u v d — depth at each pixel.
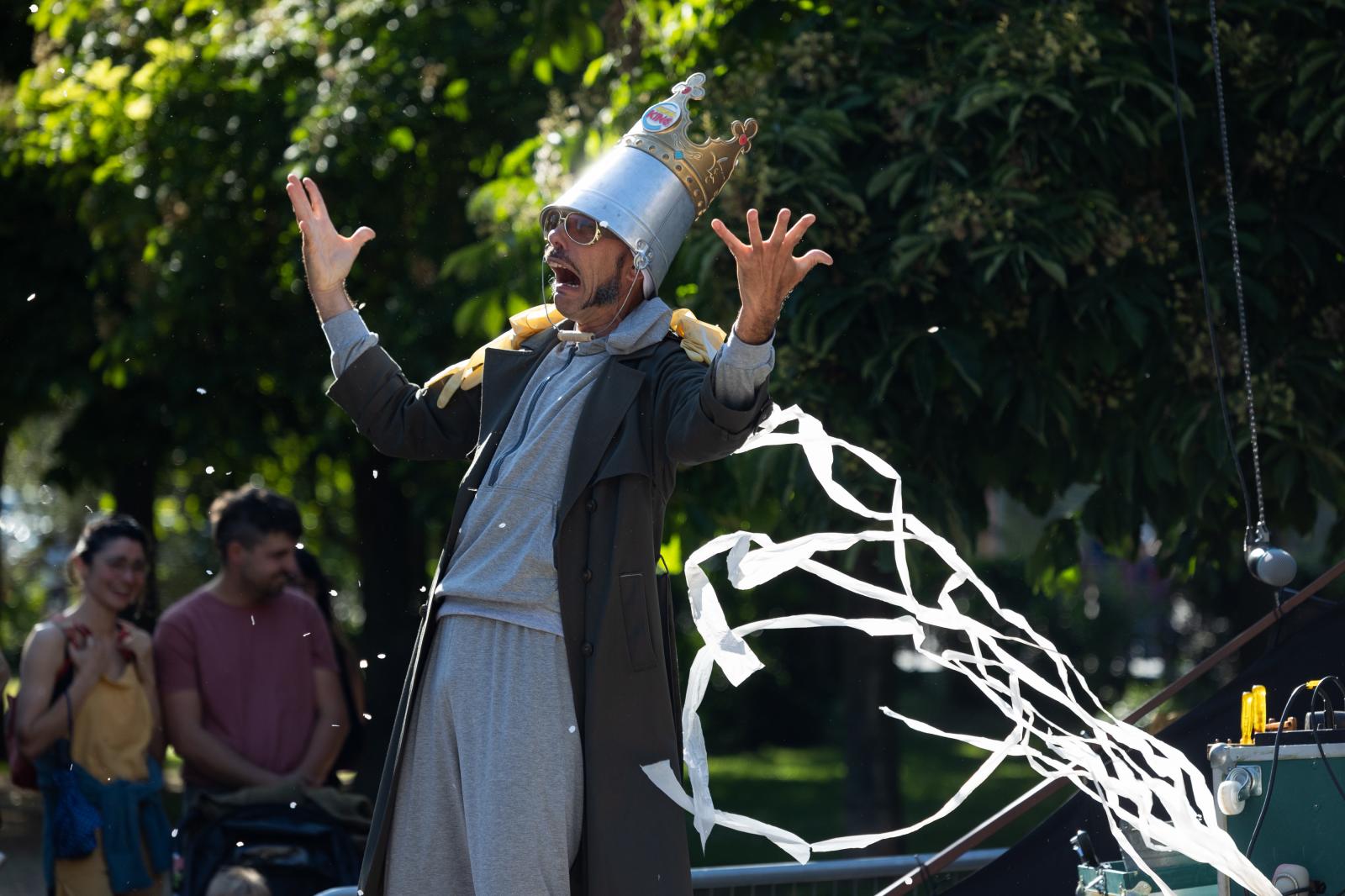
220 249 17.86
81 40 18.56
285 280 18.20
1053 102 9.66
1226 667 35.22
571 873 4.78
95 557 8.88
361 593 22.62
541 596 4.77
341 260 5.41
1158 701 6.78
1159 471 10.09
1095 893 5.93
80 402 23.00
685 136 4.96
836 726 38.88
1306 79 9.84
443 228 16.42
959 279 9.98
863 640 16.70
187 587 24.77
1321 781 5.53
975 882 6.75
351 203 16.62
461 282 15.34
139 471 22.86
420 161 16.42
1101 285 9.80
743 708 38.88
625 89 11.49
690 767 5.06
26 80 18.50
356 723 9.42
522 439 4.95
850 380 10.29
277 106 17.31
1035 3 10.48
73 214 21.31
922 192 9.82
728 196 9.86
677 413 4.70
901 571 5.49
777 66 10.79
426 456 5.49
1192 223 10.16
